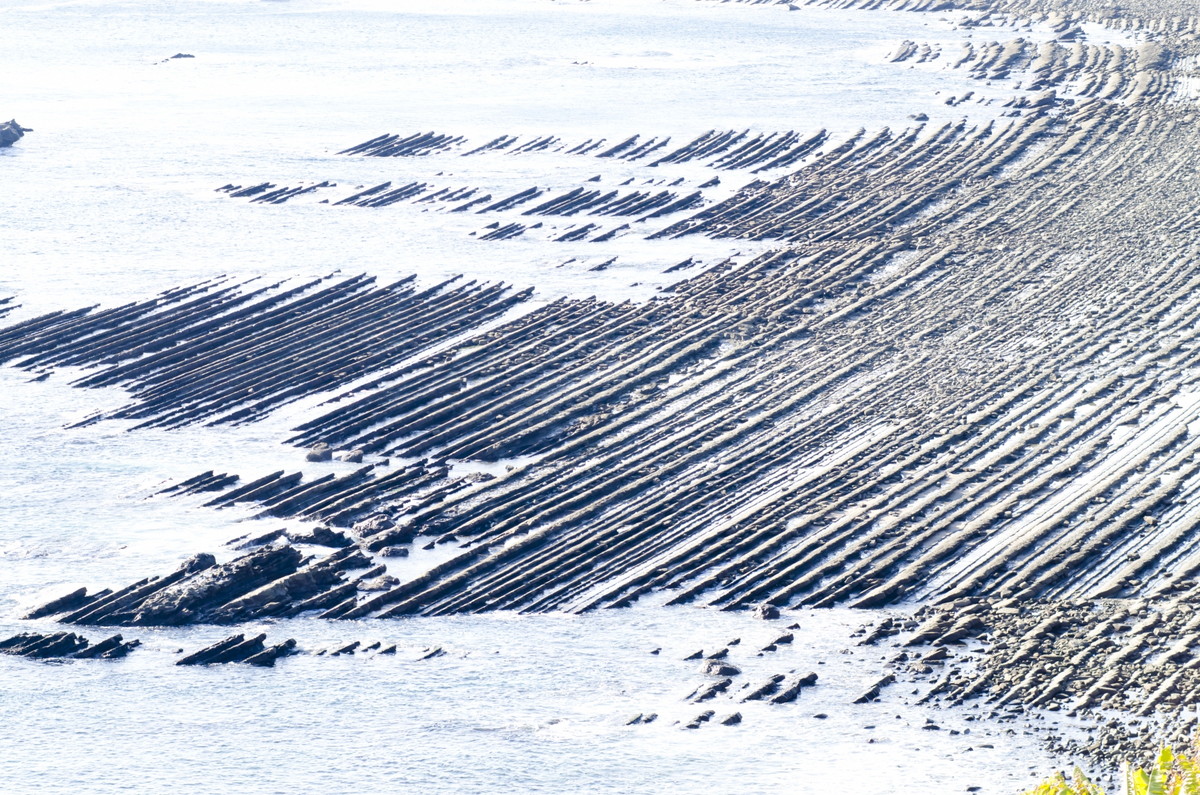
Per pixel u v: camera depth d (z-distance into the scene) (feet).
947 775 615.16
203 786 620.90
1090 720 648.79
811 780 615.98
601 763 634.02
